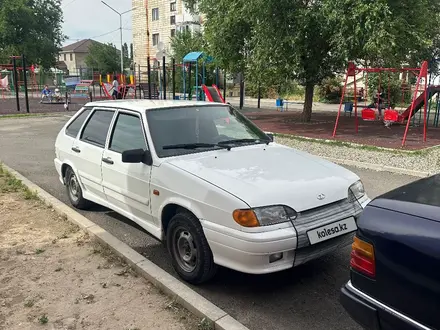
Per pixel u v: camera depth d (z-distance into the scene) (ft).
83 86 104.78
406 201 7.76
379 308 7.32
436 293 6.61
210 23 55.77
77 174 17.98
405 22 40.04
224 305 11.16
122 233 16.29
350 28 39.99
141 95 92.48
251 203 10.50
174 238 12.45
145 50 186.19
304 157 14.19
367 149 35.55
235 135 15.46
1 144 37.73
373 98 71.05
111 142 15.84
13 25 152.46
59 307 10.70
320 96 103.19
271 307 11.07
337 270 13.19
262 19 44.01
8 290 11.53
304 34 43.65
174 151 13.65
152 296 11.23
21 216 17.43
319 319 10.50
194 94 87.10
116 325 9.95
